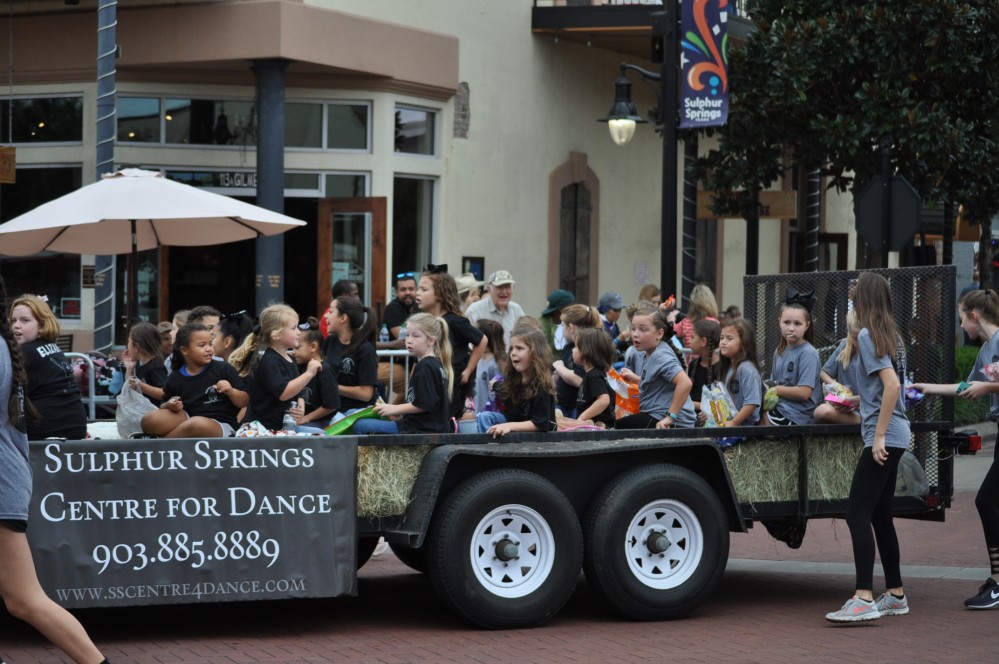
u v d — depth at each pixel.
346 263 20.78
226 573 8.89
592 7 23.25
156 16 19.56
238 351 11.47
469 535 9.35
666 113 17.36
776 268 32.06
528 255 23.72
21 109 20.66
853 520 9.87
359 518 9.29
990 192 21.91
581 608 10.55
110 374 16.34
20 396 7.13
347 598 10.98
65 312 20.78
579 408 11.93
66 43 20.20
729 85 21.69
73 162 20.31
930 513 11.23
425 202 21.78
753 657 8.72
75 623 7.32
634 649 8.96
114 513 8.71
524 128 23.52
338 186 20.73
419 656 8.71
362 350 11.97
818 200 29.97
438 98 21.77
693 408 11.02
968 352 25.17
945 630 9.61
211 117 20.41
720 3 17.08
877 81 20.81
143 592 8.74
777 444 10.59
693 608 10.02
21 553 7.19
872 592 10.61
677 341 14.57
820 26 20.92
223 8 19.19
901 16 20.59
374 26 20.39
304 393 11.09
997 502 10.52
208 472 8.90
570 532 9.63
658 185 27.16
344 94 20.56
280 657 8.66
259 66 19.38
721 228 29.56
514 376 10.12
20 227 12.16
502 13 22.92
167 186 12.41
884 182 15.52
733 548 13.80
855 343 10.34
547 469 9.83
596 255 25.45
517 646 9.04
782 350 11.27
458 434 9.49
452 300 12.24
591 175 25.22
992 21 21.08
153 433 9.36
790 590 11.38
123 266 20.50
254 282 22.25
